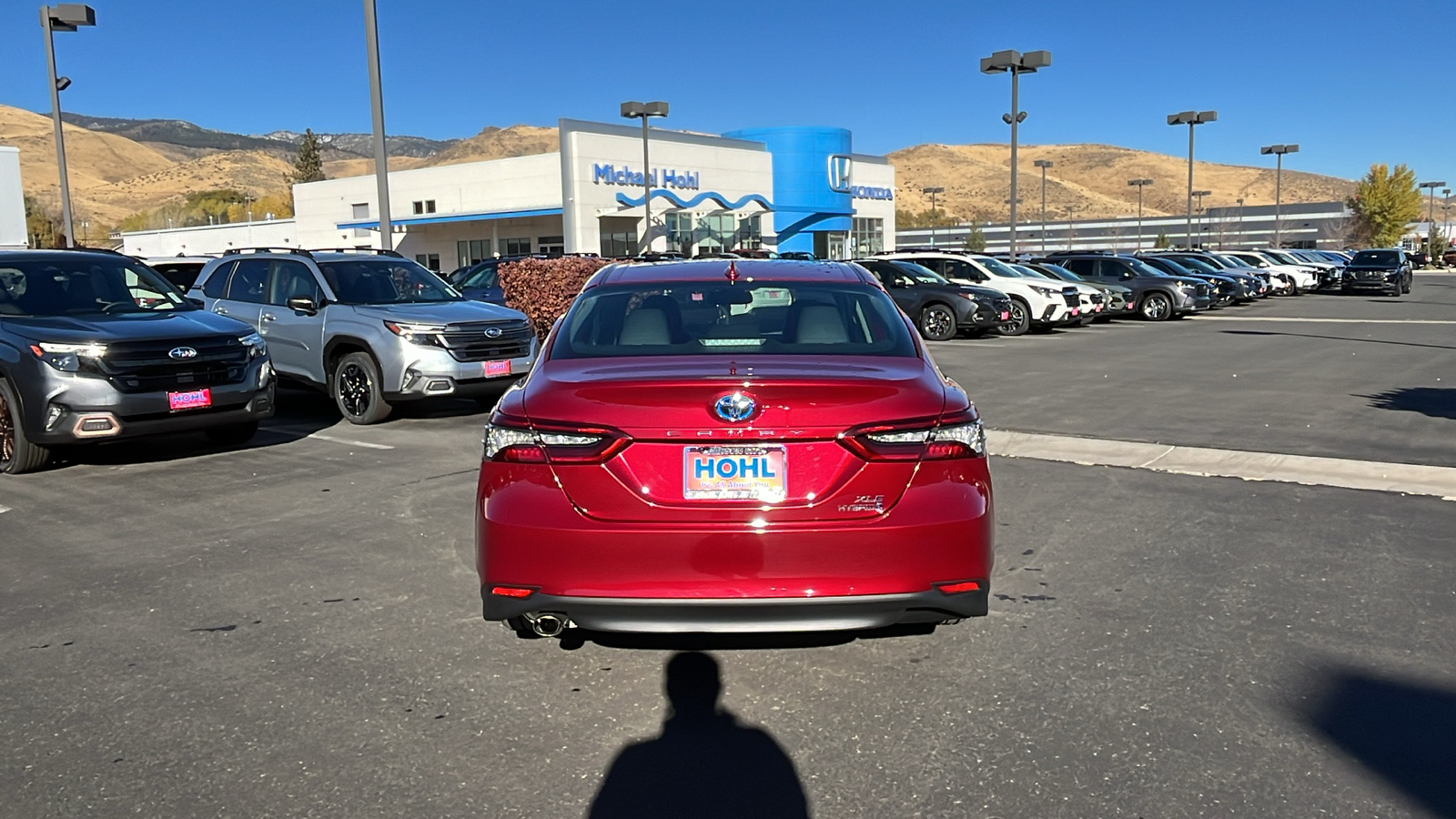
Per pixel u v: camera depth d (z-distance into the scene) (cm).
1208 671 397
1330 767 323
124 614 476
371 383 1009
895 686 387
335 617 468
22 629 459
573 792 315
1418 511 629
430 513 652
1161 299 2566
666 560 343
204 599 495
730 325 434
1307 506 645
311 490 723
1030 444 858
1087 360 1566
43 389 766
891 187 6338
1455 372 1357
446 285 1175
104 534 617
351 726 360
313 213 5966
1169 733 347
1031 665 404
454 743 347
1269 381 1276
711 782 319
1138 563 530
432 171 5434
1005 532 590
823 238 5838
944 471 355
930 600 351
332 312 1059
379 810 305
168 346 805
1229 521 611
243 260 1195
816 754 336
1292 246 9956
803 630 349
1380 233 8519
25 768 334
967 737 346
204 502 694
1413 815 295
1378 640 425
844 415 346
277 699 383
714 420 343
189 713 372
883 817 298
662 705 374
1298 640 427
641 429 345
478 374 1018
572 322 445
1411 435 884
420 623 458
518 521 350
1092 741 342
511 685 393
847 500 347
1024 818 296
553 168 4938
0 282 858
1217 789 311
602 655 419
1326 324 2323
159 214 11975
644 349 418
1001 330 2170
